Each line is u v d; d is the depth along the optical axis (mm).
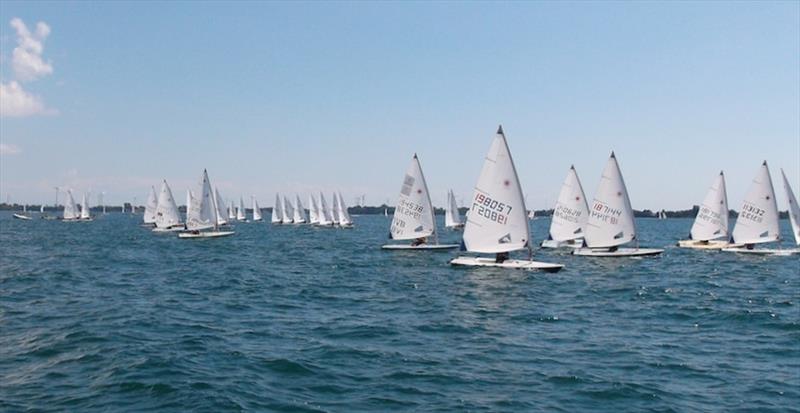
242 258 55938
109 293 31672
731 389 15156
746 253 57344
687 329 22734
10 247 70000
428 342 20078
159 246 72625
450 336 21094
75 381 15148
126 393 14172
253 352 18328
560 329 22562
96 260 52750
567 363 17453
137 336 20375
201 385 14734
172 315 24844
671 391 14930
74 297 30047
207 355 17859
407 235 55625
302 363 16984
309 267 47062
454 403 13789
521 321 24062
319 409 13258
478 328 22562
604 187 49375
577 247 58656
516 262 41031
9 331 21203
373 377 15773
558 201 56750
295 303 28641
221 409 13117
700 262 50250
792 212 57094
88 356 17547
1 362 16984
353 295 31344
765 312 26203
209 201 88188
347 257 56219
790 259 52812
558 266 39875
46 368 16328
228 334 21094
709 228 59781
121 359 17078
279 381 15320
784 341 20672
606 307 27672
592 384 15391
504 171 38656
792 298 30812
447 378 15742
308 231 123000
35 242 80000
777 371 16844
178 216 100938
